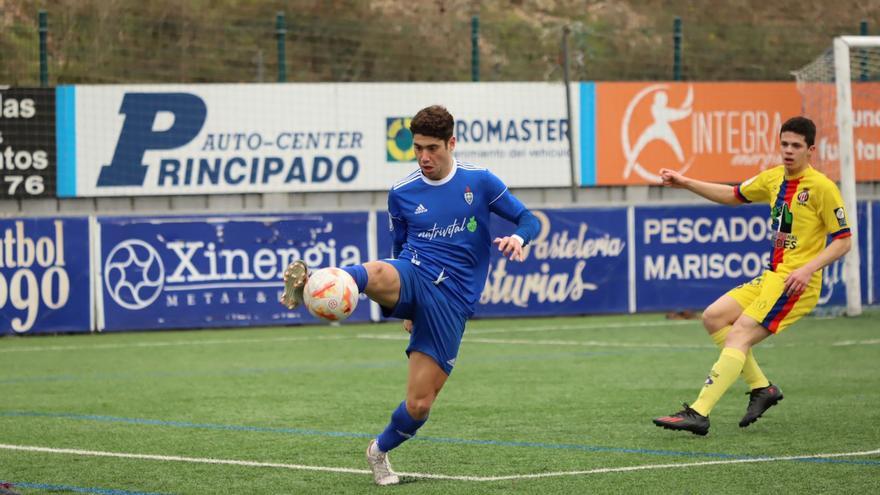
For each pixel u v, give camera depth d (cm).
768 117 3581
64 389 1911
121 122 3172
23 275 2795
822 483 1125
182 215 2881
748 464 1224
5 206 3144
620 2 4850
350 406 1700
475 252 1120
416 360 1105
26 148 3114
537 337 2648
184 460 1284
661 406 1664
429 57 4331
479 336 2675
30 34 3847
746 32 4759
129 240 2853
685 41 4688
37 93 3111
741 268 3173
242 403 1738
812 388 1830
